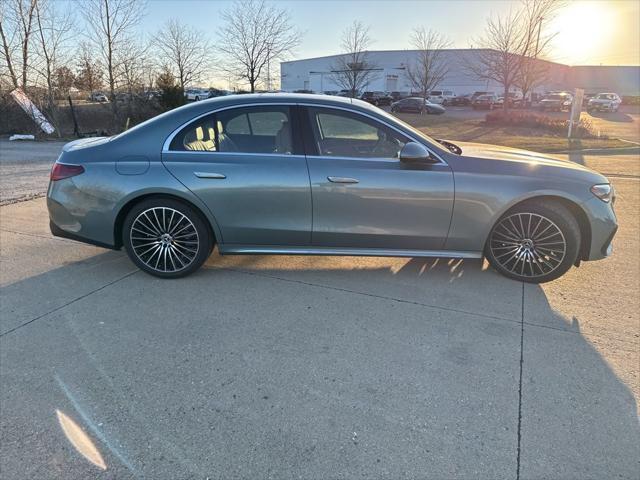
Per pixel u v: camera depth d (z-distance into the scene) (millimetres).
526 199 3463
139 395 2309
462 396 2320
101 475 1829
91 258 4191
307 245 3646
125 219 3660
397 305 3297
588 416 2180
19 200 6500
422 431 2080
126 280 3713
